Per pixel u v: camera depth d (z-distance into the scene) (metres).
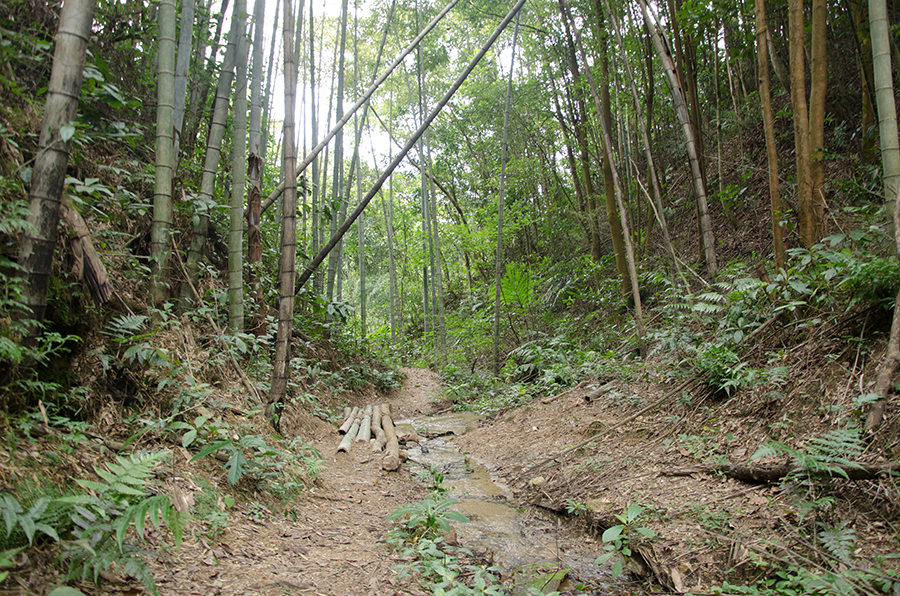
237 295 4.88
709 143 10.15
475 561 3.17
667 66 6.11
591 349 8.40
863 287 3.62
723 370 4.36
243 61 5.00
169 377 3.45
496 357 10.02
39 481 2.13
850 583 2.16
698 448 3.90
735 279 5.12
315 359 7.67
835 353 3.71
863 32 5.96
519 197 15.32
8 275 2.51
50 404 2.56
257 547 2.71
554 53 11.01
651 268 8.76
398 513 3.18
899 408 3.00
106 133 3.89
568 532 3.63
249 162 5.53
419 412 9.11
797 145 4.31
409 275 21.44
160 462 2.86
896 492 2.61
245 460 3.38
